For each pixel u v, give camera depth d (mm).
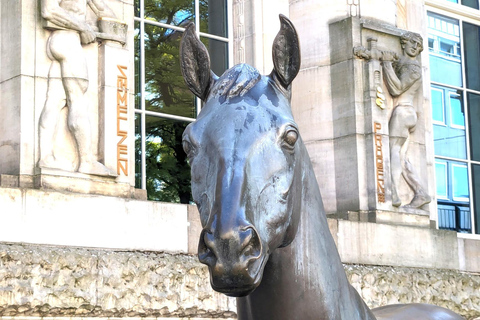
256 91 2887
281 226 2701
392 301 7465
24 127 5828
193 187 2738
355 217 7605
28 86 5887
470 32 9625
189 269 6211
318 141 7973
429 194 8523
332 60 7996
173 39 7613
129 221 6039
